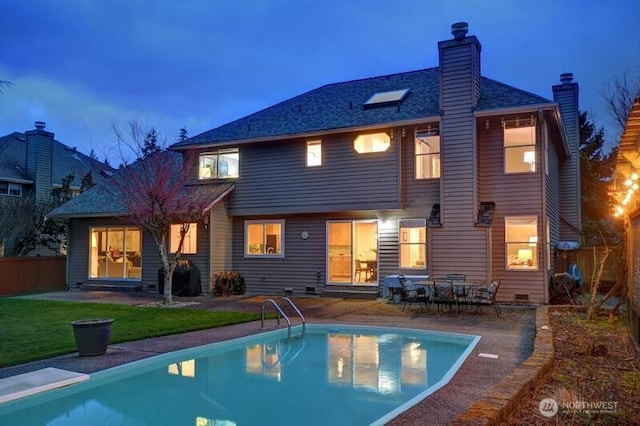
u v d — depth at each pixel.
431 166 14.92
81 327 7.52
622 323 9.59
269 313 12.31
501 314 11.76
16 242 23.27
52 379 6.20
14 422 5.20
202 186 17.52
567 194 18.55
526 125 13.73
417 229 15.03
